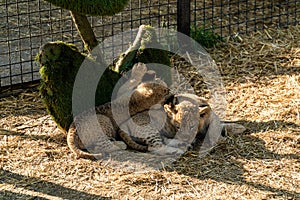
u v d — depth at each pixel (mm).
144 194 7184
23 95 9305
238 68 9977
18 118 8750
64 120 8047
